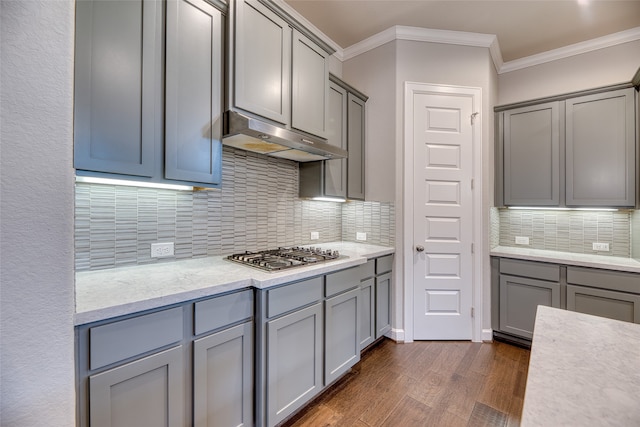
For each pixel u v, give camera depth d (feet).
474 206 9.04
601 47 9.07
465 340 9.02
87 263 4.98
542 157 9.04
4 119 1.56
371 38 9.41
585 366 2.30
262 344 4.90
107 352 3.39
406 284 8.98
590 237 9.05
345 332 6.71
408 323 8.98
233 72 5.53
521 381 6.93
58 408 1.76
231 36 5.51
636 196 7.73
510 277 8.89
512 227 10.41
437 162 9.04
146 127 4.50
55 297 1.75
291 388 5.41
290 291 5.32
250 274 5.10
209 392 4.39
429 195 9.03
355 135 9.21
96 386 3.30
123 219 5.35
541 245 9.86
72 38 1.82
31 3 1.65
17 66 1.60
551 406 1.81
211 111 5.33
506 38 9.19
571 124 8.59
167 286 4.28
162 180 4.70
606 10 7.86
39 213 1.68
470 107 9.11
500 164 9.73
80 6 3.84
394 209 9.09
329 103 8.14
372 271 8.18
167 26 4.74
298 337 5.54
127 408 3.58
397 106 9.05
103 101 4.05
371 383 6.83
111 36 4.13
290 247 8.43
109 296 3.76
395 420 5.66
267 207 7.83
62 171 1.77
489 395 6.41
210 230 6.61
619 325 3.09
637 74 7.43
